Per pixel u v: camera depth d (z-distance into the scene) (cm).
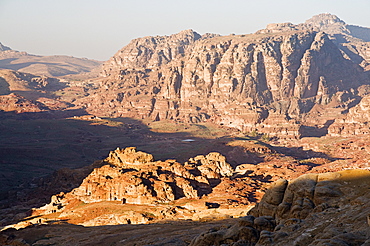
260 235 6291
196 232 10088
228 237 6806
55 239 11838
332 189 6906
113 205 15512
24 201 19138
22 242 11788
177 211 14425
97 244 10612
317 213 6450
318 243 5022
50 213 16238
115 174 17188
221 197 16012
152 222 13400
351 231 5269
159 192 15800
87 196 16725
